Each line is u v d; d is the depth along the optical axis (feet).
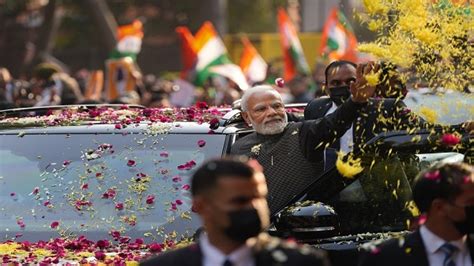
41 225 31.94
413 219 27.37
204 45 91.45
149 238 30.94
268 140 32.68
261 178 20.48
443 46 29.48
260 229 20.34
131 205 31.91
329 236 27.76
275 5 202.90
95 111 37.11
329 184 29.76
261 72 95.40
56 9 168.04
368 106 30.60
